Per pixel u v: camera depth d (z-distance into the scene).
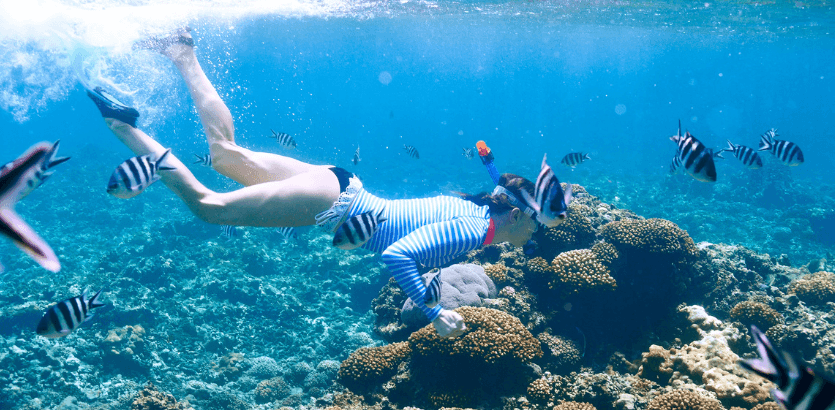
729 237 20.19
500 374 5.72
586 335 6.62
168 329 11.63
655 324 6.71
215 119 3.47
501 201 3.40
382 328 7.61
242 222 2.99
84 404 9.34
